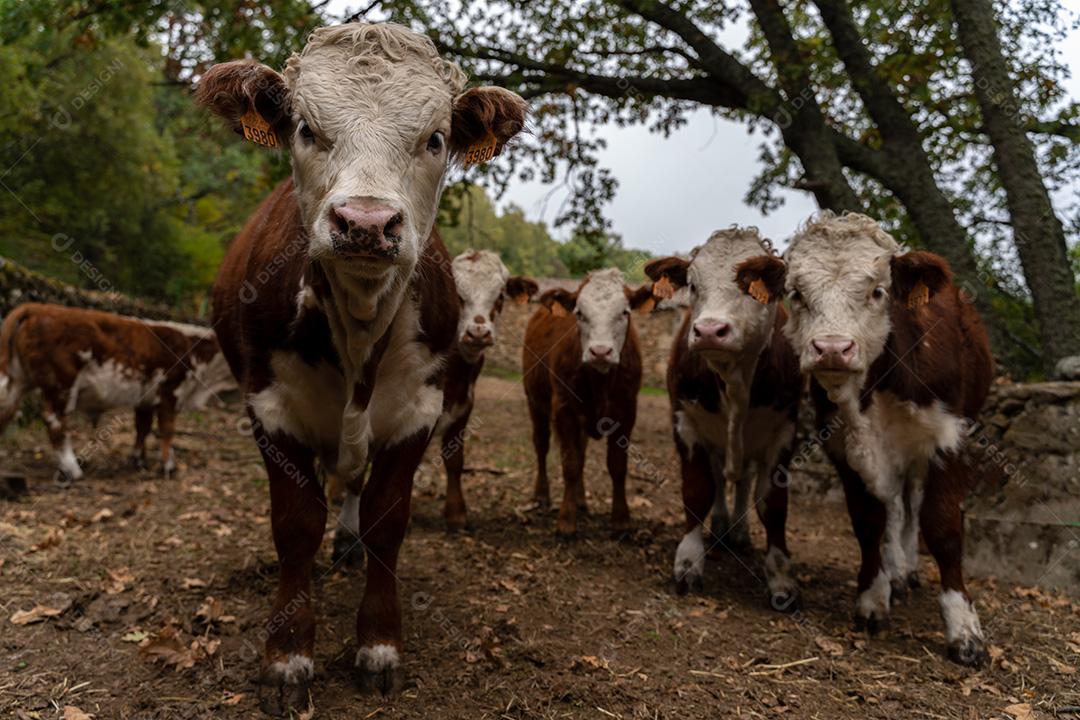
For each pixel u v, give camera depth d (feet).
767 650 12.47
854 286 12.33
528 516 20.71
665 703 10.37
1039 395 17.78
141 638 11.24
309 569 10.16
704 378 15.06
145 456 25.14
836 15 26.68
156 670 10.34
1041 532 16.96
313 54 8.46
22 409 27.91
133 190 59.98
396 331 9.96
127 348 23.68
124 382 23.59
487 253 20.99
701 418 15.42
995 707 10.73
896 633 13.64
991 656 12.37
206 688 9.90
